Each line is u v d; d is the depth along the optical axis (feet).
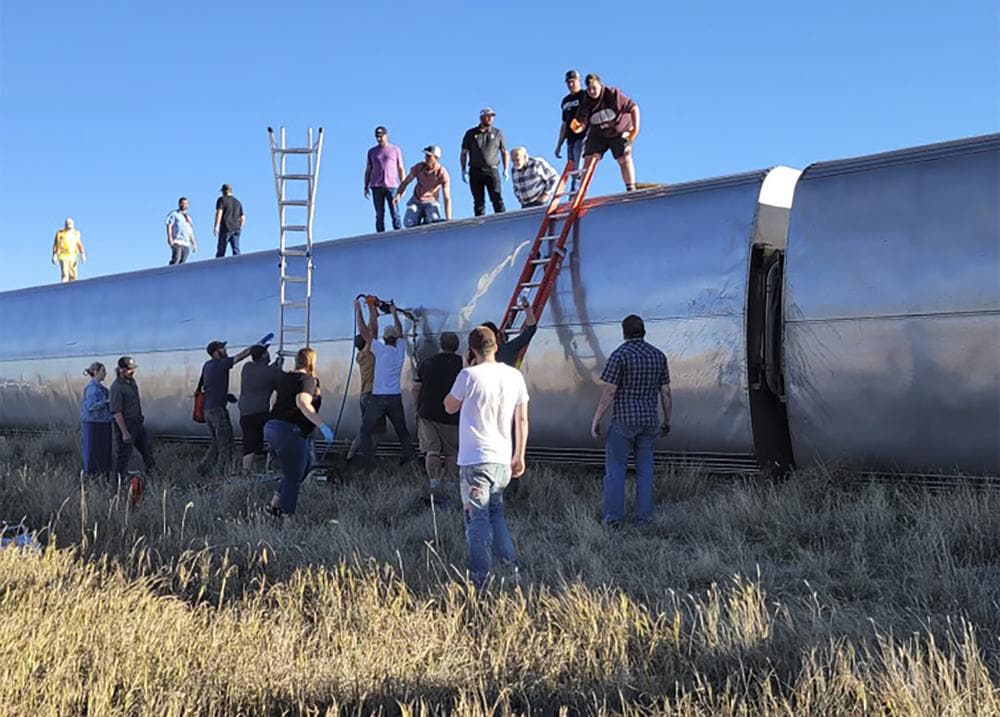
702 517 29.55
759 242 34.65
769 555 25.94
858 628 17.74
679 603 20.52
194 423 53.88
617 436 29.78
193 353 53.36
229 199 67.46
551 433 38.75
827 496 29.45
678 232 35.99
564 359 38.09
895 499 29.63
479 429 23.36
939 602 20.70
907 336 30.45
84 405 43.68
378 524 31.30
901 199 31.17
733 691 15.84
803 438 32.83
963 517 25.67
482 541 22.98
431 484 34.81
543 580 22.81
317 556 25.27
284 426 32.17
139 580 22.44
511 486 34.86
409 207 52.65
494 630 19.01
